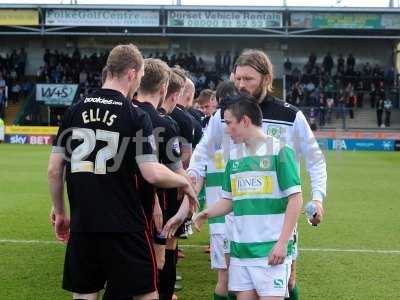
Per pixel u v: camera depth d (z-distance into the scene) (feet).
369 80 117.80
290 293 15.08
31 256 24.20
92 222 12.34
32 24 107.65
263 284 12.73
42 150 84.69
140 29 111.14
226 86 19.33
